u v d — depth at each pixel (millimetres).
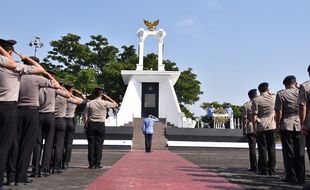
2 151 5812
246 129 10258
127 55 42469
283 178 8273
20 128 6832
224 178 8008
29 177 7809
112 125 29781
